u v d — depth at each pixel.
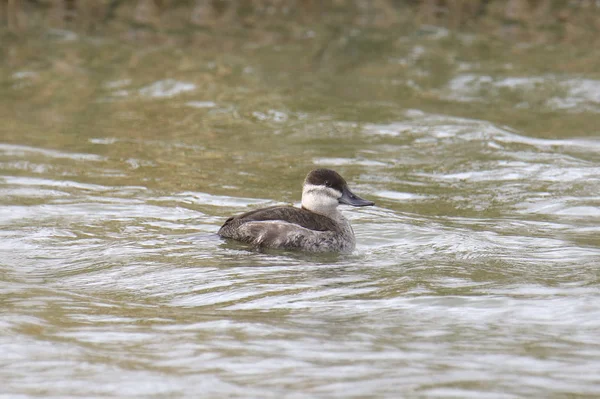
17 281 11.38
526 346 9.02
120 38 25.61
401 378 8.14
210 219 14.56
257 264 12.15
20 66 23.61
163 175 17.20
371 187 16.83
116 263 12.17
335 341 9.19
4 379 8.13
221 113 21.06
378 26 26.55
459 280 11.45
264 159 18.34
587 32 26.19
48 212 14.66
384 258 12.61
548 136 19.81
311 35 25.92
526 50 24.97
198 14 27.42
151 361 8.59
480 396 7.75
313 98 22.02
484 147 19.05
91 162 17.83
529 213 15.43
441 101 21.97
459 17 27.28
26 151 18.30
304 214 12.99
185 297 10.85
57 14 27.09
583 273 11.75
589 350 8.90
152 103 21.64
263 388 7.92
